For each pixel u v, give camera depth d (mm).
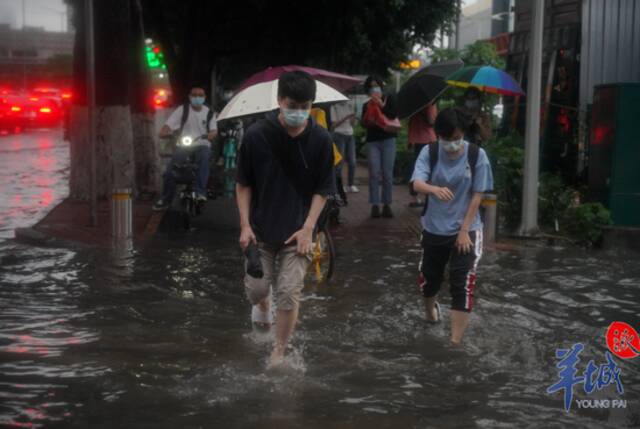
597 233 9766
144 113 14312
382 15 25047
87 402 4434
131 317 6266
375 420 4219
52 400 4457
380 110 11781
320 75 9719
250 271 4949
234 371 4980
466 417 4281
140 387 4672
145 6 22953
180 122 11281
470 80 10484
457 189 5684
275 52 27344
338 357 5301
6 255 8734
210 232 10539
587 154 11992
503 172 10852
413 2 25172
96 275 7781
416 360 5258
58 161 21547
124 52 12781
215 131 11266
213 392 4602
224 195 14828
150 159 14320
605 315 6508
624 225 10000
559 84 13266
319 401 4484
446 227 5742
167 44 23516
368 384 4781
